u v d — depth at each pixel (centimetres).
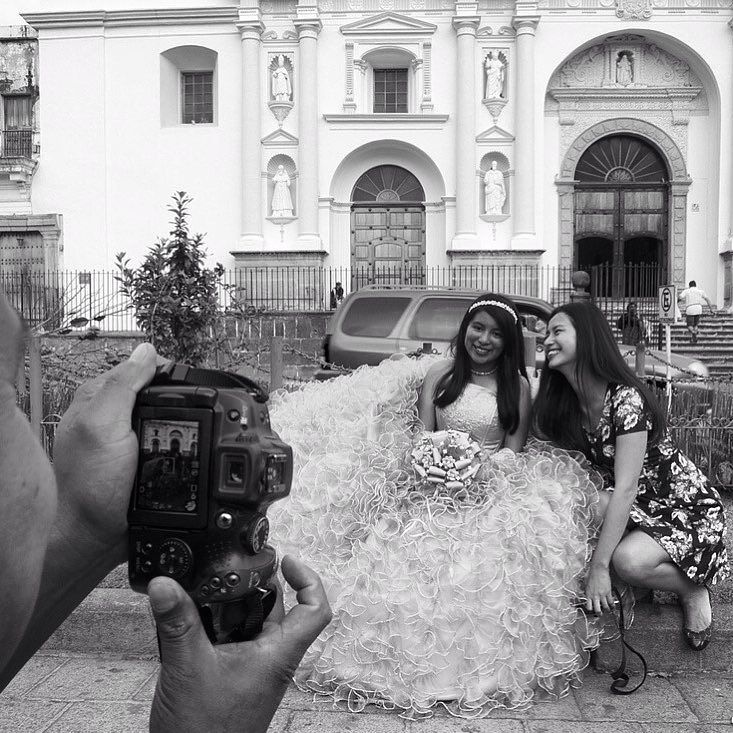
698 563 367
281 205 2445
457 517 377
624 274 2541
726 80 2430
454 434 399
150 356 100
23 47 2588
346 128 2453
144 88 2494
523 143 2406
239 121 2469
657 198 2552
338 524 389
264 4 2425
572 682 374
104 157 2500
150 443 95
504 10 2417
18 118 2605
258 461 92
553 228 2528
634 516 374
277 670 94
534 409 423
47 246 2497
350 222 2538
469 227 2427
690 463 390
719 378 763
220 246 2481
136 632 408
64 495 94
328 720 337
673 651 388
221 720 89
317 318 2062
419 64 2444
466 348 435
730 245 2420
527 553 360
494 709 347
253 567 95
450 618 348
